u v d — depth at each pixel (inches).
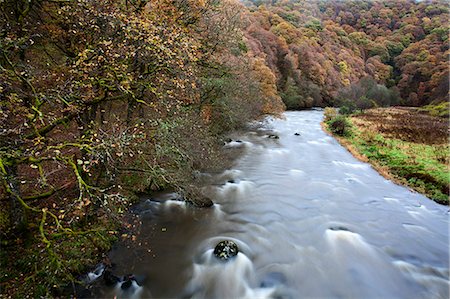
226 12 759.1
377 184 714.8
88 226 370.6
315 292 336.8
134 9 415.5
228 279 347.6
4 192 327.0
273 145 1045.8
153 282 331.6
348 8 5383.9
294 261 388.8
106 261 340.2
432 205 605.6
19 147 253.0
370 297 334.3
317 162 880.9
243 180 671.8
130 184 513.7
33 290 271.0
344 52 3491.6
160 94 338.3
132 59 351.6
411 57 3836.1
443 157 879.1
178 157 417.7
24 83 291.9
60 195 395.2
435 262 405.7
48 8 361.7
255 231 454.3
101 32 332.5
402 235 474.0
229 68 754.2
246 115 899.4
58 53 427.8
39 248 311.6
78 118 338.3
